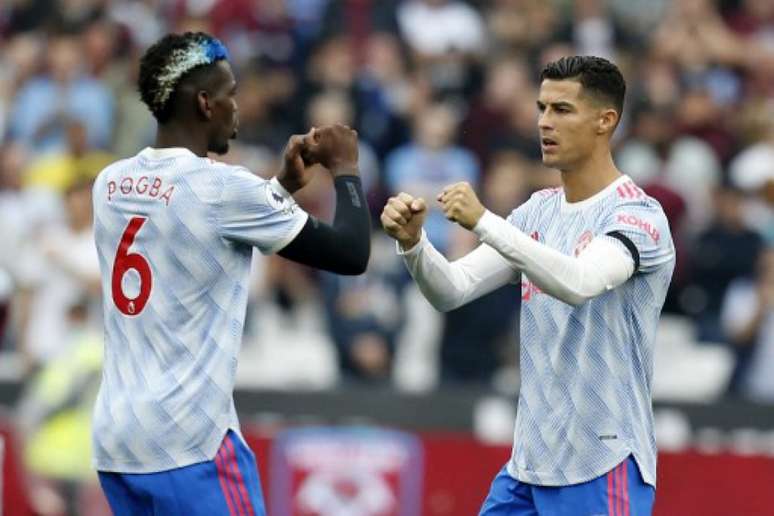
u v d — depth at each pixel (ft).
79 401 123.03
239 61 177.58
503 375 146.61
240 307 71.97
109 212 72.84
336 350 145.59
